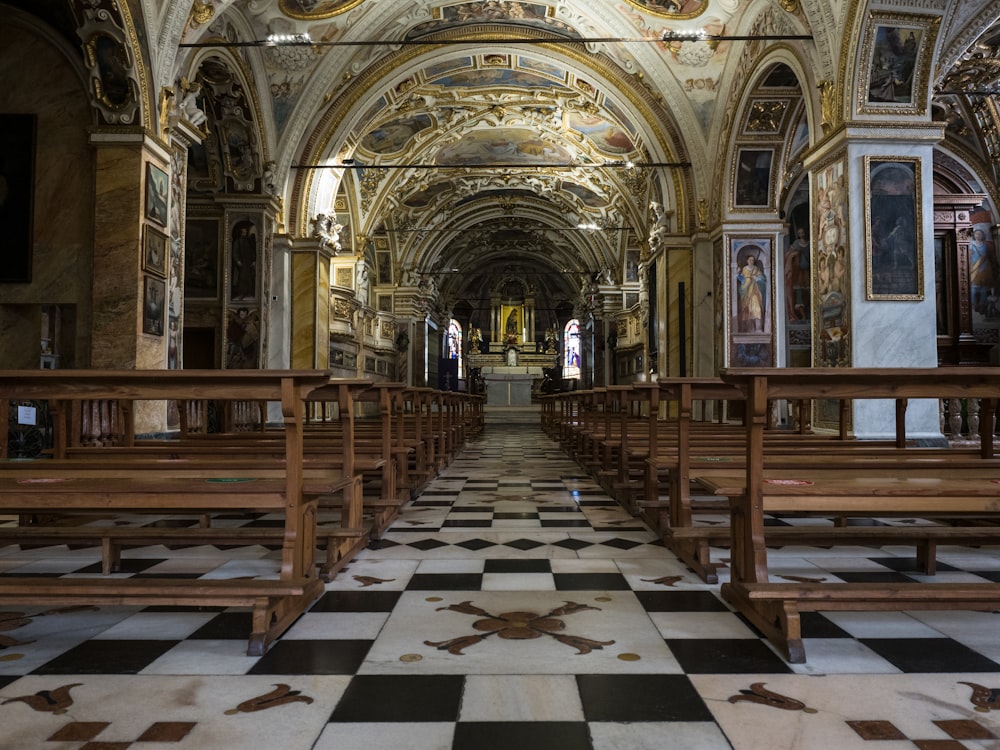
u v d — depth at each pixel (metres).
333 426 11.27
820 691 2.83
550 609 3.94
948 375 3.35
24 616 3.81
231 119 15.01
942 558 5.23
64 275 9.70
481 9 15.84
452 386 47.34
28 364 9.91
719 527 4.73
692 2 13.98
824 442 7.61
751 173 16.52
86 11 8.94
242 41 13.75
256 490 3.63
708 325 17.48
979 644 3.38
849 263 10.33
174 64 10.23
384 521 6.22
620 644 3.37
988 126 18.00
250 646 3.21
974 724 2.54
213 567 4.91
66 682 2.91
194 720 2.57
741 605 3.84
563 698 2.76
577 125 22.45
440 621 3.72
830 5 10.48
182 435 8.21
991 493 3.52
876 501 3.53
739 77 15.32
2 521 6.46
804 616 3.83
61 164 9.74
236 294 15.57
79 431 6.84
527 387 41.69
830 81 10.74
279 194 16.39
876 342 10.24
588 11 15.25
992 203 19.73
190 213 15.61
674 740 2.42
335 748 2.36
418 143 23.31
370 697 2.77
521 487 9.36
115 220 9.46
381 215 26.22
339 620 3.73
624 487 7.43
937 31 10.02
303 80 15.62
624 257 32.97
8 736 2.44
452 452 13.57
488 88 20.20
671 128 17.67
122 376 3.55
